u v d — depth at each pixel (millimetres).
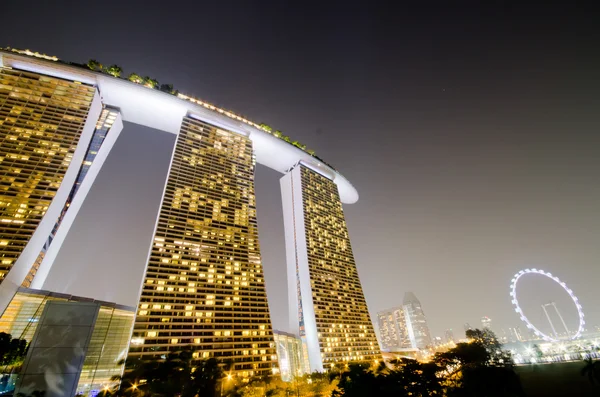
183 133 168375
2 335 70938
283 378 143500
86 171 138125
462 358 101000
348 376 68625
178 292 116688
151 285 113062
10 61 133250
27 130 117062
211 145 175250
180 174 152125
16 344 72375
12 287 90750
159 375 65875
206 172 161750
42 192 106375
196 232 137125
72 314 50188
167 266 120750
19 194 102875
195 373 69750
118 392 75000
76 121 129250
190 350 74875
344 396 63562
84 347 48875
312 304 166875
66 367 46812
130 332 110250
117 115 160125
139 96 161750
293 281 189375
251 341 121688
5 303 88875
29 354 46125
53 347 47406
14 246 92812
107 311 105688
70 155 118875
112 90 155375
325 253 196625
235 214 156500
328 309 171250
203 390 68750
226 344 115000
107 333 103375
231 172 172000
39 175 109375
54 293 98312
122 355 104688
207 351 109688
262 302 135250
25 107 122500
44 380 45156
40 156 113688
